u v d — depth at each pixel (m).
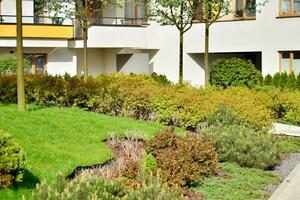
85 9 20.56
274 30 23.78
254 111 13.40
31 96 15.27
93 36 25.31
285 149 12.20
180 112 13.84
